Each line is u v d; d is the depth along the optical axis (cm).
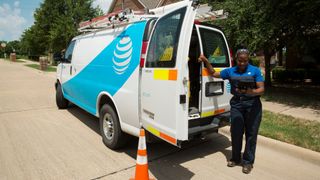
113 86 470
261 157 468
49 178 389
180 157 469
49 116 743
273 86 1243
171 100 349
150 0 2559
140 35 417
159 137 373
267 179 394
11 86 1358
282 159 460
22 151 488
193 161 453
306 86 1256
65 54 753
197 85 444
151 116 386
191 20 343
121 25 473
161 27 381
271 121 628
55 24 2756
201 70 425
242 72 402
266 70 1234
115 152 483
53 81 1586
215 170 421
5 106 872
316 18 837
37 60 4500
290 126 588
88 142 534
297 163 446
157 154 480
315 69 1483
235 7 965
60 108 828
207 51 452
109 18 494
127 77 432
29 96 1063
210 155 478
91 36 590
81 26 646
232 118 415
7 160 450
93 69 549
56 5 3000
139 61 407
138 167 356
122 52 450
